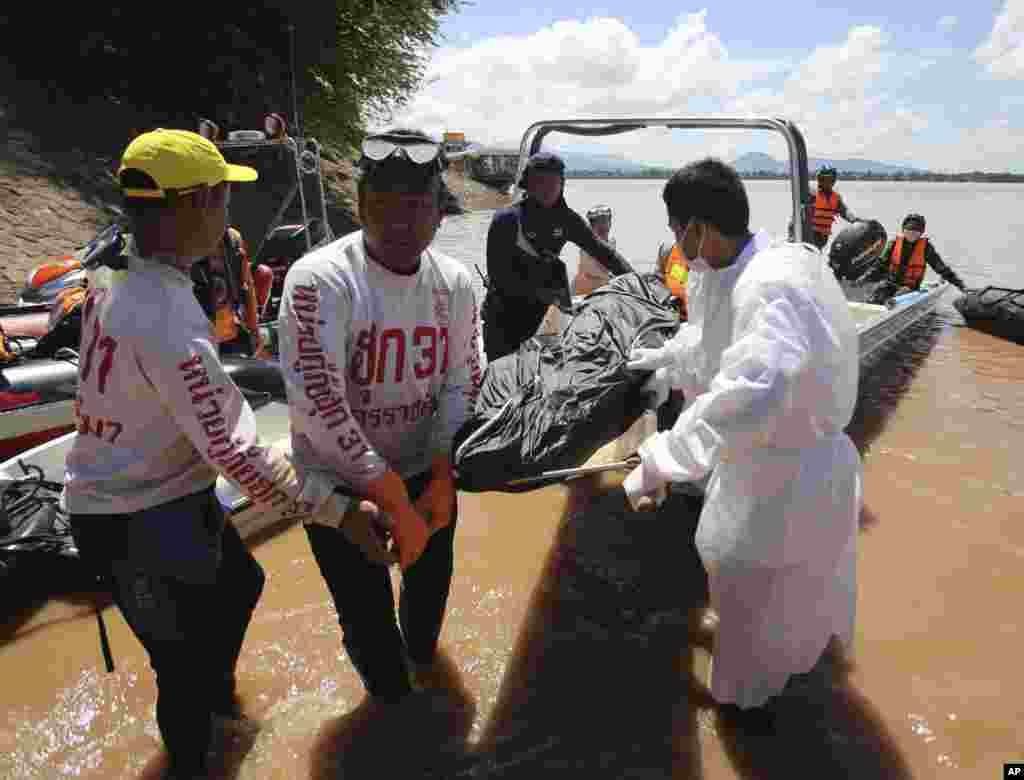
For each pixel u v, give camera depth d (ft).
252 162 28.84
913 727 8.65
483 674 9.52
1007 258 52.16
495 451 8.09
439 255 7.58
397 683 8.61
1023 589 11.32
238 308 15.65
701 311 8.77
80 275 18.42
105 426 6.55
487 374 9.87
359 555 7.83
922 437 17.52
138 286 6.26
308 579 11.56
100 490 6.66
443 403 8.00
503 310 13.60
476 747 8.36
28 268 28.17
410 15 62.23
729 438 7.09
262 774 7.95
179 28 51.16
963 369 23.98
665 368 9.47
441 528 8.39
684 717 8.82
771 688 8.29
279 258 21.02
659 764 8.13
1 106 41.37
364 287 6.91
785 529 7.52
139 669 9.52
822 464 7.54
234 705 8.90
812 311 7.06
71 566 10.88
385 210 6.55
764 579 7.79
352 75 61.46
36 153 38.58
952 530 13.08
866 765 8.12
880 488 14.75
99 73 48.96
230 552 8.06
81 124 44.57
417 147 6.49
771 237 7.99
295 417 6.88
